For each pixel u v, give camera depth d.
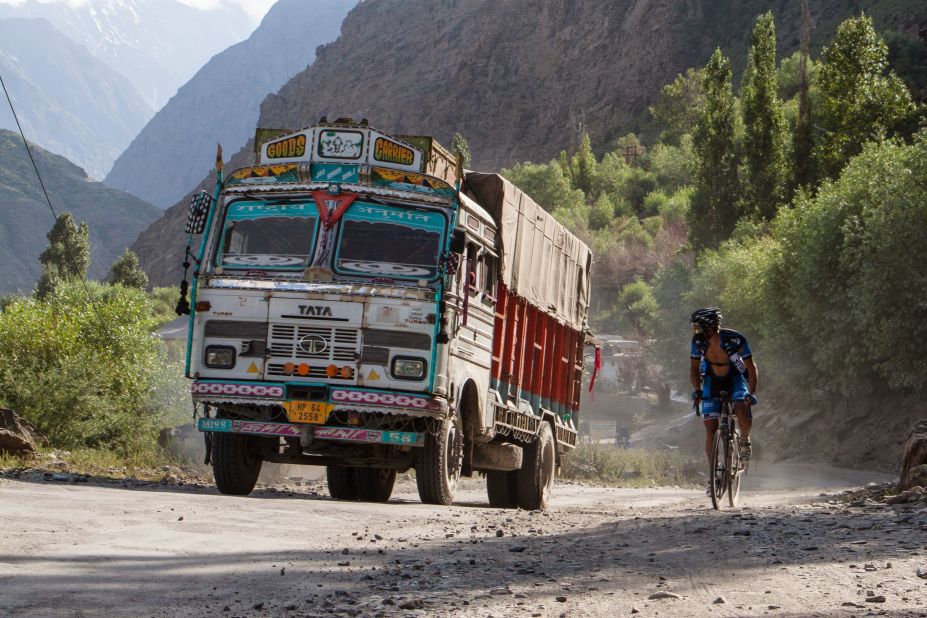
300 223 12.05
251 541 7.66
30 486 10.90
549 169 168.12
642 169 195.62
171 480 15.54
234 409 11.92
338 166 12.22
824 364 42.00
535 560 7.00
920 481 12.66
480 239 12.80
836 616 4.89
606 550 7.56
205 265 12.08
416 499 16.08
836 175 66.88
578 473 30.72
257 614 4.96
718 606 5.21
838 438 43.22
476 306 12.77
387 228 12.01
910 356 37.53
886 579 5.91
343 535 8.41
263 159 12.48
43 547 6.70
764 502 15.65
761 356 49.88
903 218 36.41
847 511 10.51
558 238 16.41
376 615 4.92
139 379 23.27
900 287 37.06
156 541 7.32
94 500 9.76
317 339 11.62
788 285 45.12
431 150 12.46
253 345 11.73
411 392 11.56
